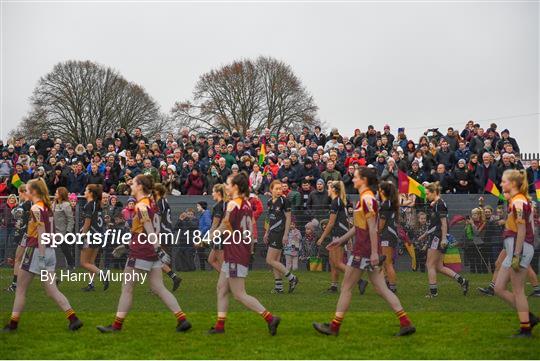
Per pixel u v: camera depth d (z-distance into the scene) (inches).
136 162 824.3
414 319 410.3
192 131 1844.2
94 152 885.8
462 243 701.3
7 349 328.5
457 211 749.3
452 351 322.3
